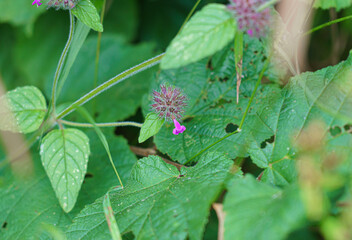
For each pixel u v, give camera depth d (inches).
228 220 17.4
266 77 21.7
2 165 22.5
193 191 18.7
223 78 22.2
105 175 22.0
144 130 19.9
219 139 21.1
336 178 17.0
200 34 17.8
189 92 22.4
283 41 20.4
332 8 23.0
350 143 18.6
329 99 19.4
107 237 18.9
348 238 16.8
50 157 19.9
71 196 19.6
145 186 19.8
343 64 19.6
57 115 21.0
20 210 21.3
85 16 19.7
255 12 17.9
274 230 16.9
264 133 20.0
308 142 18.1
